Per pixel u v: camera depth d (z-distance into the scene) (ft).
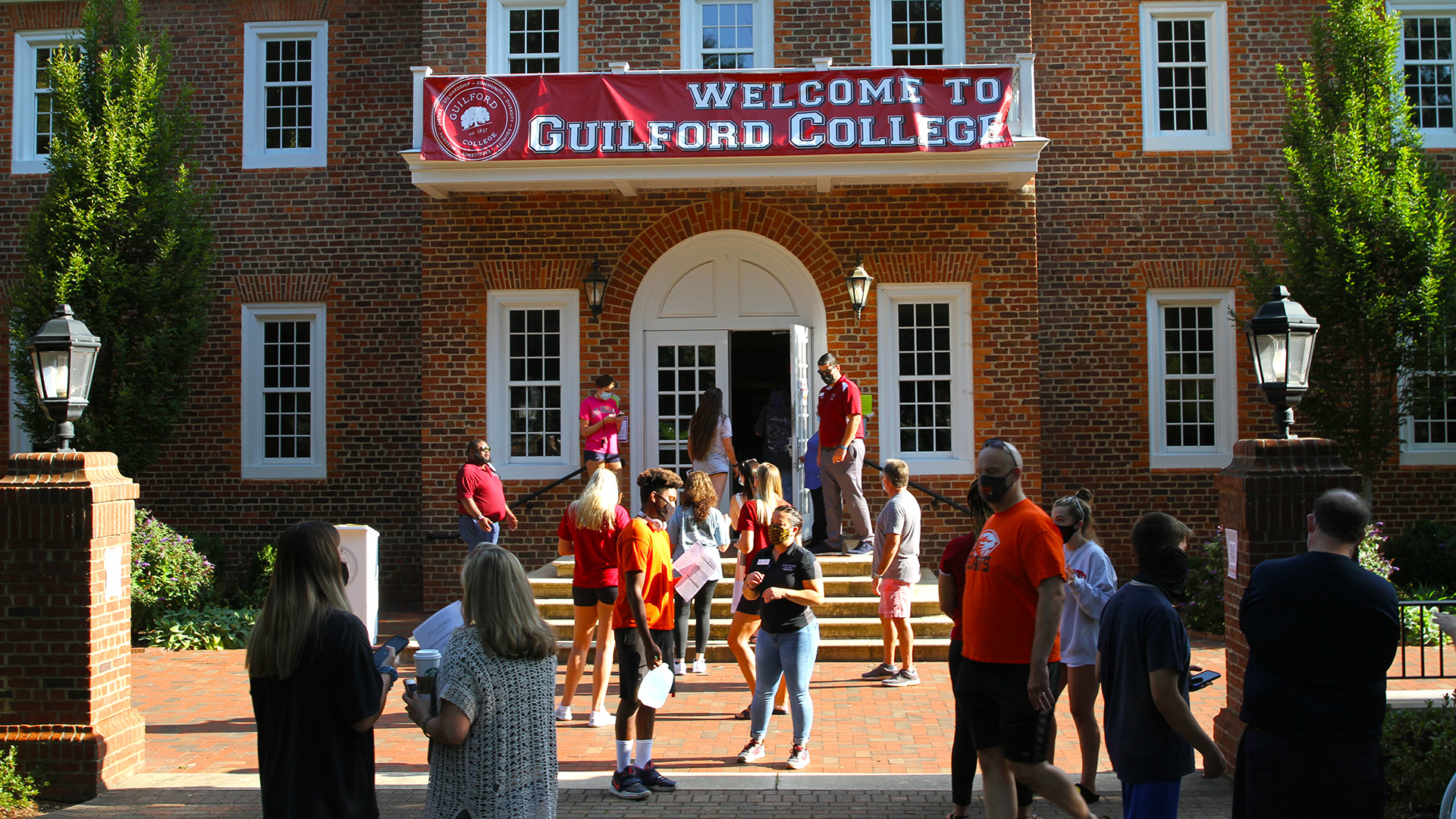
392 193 45.37
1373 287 38.55
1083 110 44.32
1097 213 44.14
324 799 13.07
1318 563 13.37
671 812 19.71
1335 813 13.02
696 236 41.55
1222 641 35.50
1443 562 40.16
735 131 37.93
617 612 21.20
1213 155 43.96
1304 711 13.10
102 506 22.00
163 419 40.75
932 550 40.40
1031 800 17.84
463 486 35.58
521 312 42.01
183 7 45.83
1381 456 39.73
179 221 41.42
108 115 40.32
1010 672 15.98
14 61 46.09
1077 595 19.70
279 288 45.21
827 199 41.06
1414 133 40.40
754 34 41.98
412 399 45.16
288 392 45.62
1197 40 44.65
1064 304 44.14
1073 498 20.61
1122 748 15.65
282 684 13.23
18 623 21.59
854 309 40.83
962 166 38.27
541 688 13.55
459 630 13.66
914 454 40.88
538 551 41.11
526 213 41.50
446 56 41.75
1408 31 45.01
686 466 42.06
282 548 13.53
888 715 26.86
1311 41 41.60
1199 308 44.39
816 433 39.50
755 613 25.35
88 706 21.52
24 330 39.83
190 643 37.01
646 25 41.81
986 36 41.22
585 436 38.70
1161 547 15.97
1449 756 18.70
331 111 45.47
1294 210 42.55
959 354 40.96
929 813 19.61
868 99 37.81
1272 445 20.99
